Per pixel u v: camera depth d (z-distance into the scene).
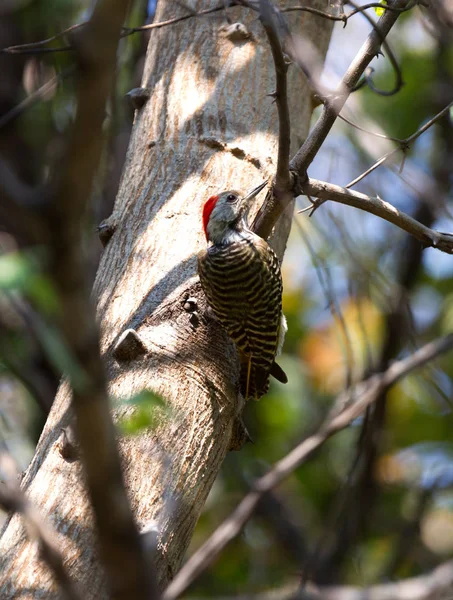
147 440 7.77
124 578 3.74
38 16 10.66
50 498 7.41
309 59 8.27
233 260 9.49
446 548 15.66
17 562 7.05
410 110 15.78
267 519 15.28
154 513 7.44
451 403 11.66
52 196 3.44
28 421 13.25
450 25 8.41
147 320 8.88
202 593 14.34
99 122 3.57
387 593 4.30
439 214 9.29
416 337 12.34
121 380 8.27
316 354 15.90
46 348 3.91
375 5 8.41
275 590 14.12
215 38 11.32
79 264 3.52
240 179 10.24
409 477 16.02
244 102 10.86
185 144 10.47
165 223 9.81
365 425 9.19
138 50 13.63
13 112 10.48
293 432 15.49
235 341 9.34
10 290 3.97
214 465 8.30
